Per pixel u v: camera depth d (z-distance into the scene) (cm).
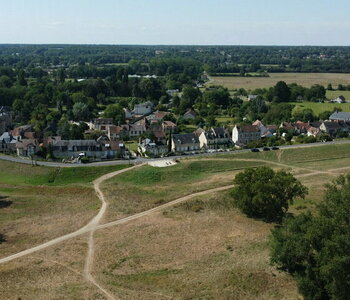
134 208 9925
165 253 7512
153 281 6506
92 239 8194
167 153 15300
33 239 8219
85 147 14862
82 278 6631
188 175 12925
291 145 16388
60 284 6419
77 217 9456
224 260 7144
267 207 9088
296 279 6316
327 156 15388
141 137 17400
